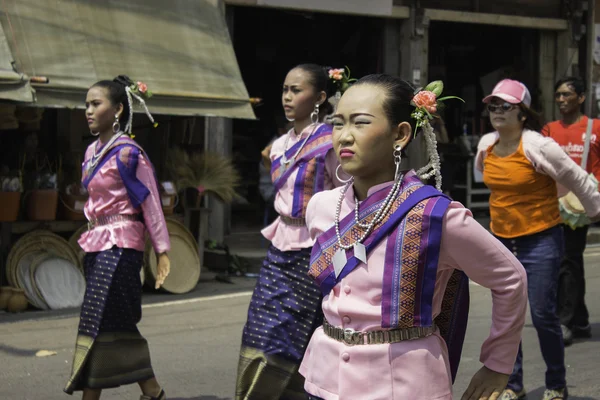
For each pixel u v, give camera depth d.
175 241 8.39
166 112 7.87
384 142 2.32
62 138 9.06
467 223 2.28
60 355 5.95
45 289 7.55
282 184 4.21
